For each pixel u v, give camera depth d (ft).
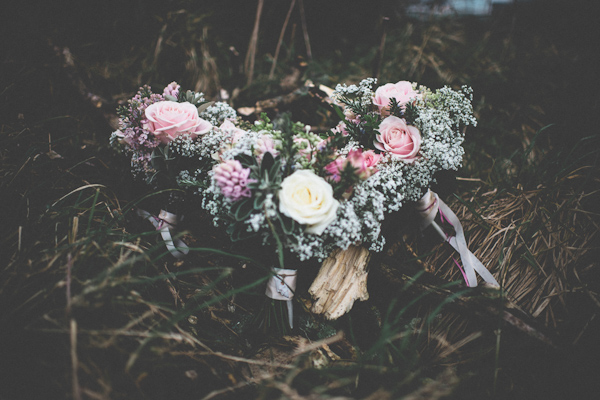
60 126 2.54
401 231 2.16
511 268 2.09
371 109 2.09
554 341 1.79
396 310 2.02
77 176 2.21
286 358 1.82
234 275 2.04
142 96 2.04
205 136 1.96
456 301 1.90
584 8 3.61
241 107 3.00
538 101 3.13
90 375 1.53
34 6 2.83
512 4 3.89
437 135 2.00
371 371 1.75
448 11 4.08
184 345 1.78
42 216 1.91
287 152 1.74
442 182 2.14
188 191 2.01
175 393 1.67
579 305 1.95
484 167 2.71
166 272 2.00
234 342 1.86
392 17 3.98
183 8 3.29
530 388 1.75
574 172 2.35
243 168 1.74
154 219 2.05
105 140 2.57
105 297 1.66
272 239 1.76
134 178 2.11
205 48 3.18
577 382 1.73
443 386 1.69
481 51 3.58
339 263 1.91
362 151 1.94
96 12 3.05
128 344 1.68
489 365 1.83
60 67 2.67
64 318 1.58
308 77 3.14
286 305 1.90
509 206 2.27
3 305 1.63
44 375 1.56
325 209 1.64
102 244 1.85
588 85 3.07
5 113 2.44
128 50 3.11
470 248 2.21
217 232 2.08
